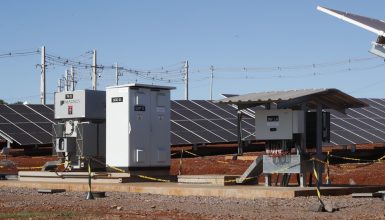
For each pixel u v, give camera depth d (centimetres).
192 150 4403
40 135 4219
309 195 1850
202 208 1600
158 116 2412
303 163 1972
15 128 4200
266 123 2000
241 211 1527
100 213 1512
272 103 2180
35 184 2345
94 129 2500
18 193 2131
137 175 2320
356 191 1966
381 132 4912
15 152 4238
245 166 3397
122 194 2028
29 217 1431
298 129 1961
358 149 4581
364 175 2858
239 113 2342
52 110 4706
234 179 2159
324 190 1886
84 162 2475
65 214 1484
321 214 1450
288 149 2012
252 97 2009
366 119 5166
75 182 2331
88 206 1689
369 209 1530
